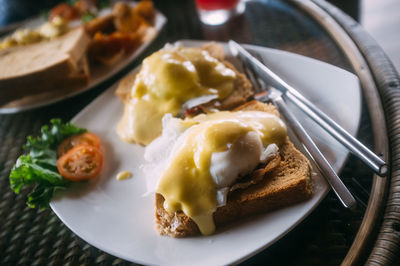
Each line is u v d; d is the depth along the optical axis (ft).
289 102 1.18
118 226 1.04
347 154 0.99
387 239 0.85
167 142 1.11
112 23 1.88
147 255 0.95
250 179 0.99
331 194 1.01
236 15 1.72
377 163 0.89
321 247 0.92
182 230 0.98
